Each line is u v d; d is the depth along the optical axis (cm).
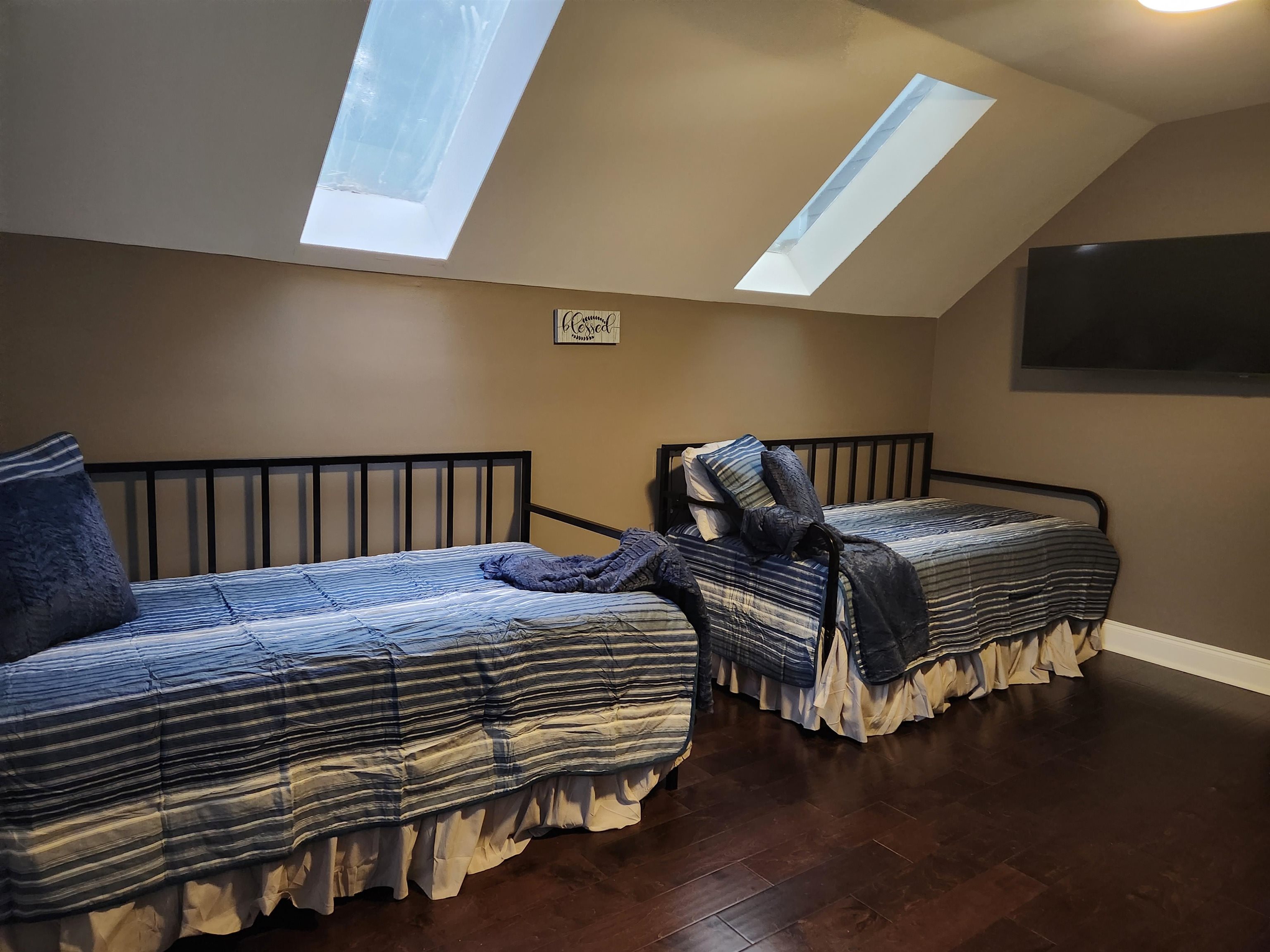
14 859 146
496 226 270
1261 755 275
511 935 178
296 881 181
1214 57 280
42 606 174
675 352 348
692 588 233
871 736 281
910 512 383
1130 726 296
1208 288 326
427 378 286
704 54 238
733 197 302
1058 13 248
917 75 304
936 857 212
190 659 172
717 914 187
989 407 424
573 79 230
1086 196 382
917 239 368
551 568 252
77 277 225
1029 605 333
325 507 273
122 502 239
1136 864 212
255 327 253
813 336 395
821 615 274
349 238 264
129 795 157
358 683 180
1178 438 354
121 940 161
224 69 199
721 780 249
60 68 188
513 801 204
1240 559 338
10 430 221
